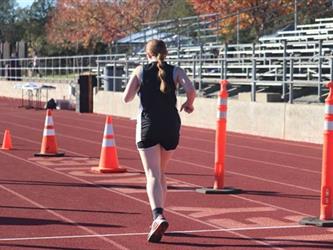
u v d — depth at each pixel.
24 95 50.81
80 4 75.06
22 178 14.22
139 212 10.80
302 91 27.95
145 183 13.67
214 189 12.60
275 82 25.81
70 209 11.01
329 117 9.79
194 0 51.94
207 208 11.16
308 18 43.47
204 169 15.88
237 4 47.50
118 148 20.27
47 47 83.50
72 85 41.12
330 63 24.97
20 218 10.30
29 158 17.52
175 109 9.05
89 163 16.67
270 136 24.36
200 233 9.40
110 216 10.48
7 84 54.03
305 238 9.15
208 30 46.12
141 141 8.93
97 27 74.31
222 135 12.55
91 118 33.06
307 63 28.67
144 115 8.93
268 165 16.89
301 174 15.32
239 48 38.00
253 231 9.55
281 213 10.83
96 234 9.28
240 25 46.62
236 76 34.44
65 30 77.50
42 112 37.16
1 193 12.46
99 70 39.19
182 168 16.03
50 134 18.00
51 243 8.77
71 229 9.58
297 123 23.12
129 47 55.59
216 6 49.34
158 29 49.53
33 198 11.96
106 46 76.38
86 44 75.25
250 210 11.05
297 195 12.51
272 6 46.19
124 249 8.50
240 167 16.47
